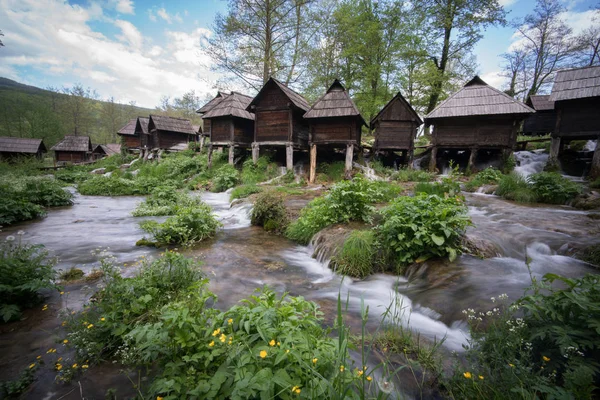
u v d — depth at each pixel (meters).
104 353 2.87
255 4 20.38
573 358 2.11
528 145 20.61
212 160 21.31
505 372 2.19
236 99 19.75
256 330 2.39
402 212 5.57
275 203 9.02
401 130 17.22
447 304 3.85
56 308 3.79
